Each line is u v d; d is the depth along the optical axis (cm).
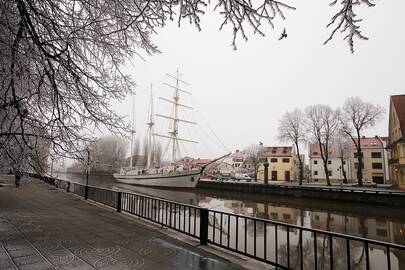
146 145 7125
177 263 500
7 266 471
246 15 298
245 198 3544
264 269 484
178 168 5069
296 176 7112
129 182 5409
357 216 2252
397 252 1122
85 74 395
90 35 381
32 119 389
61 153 413
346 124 4466
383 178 6159
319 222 2028
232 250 576
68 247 586
